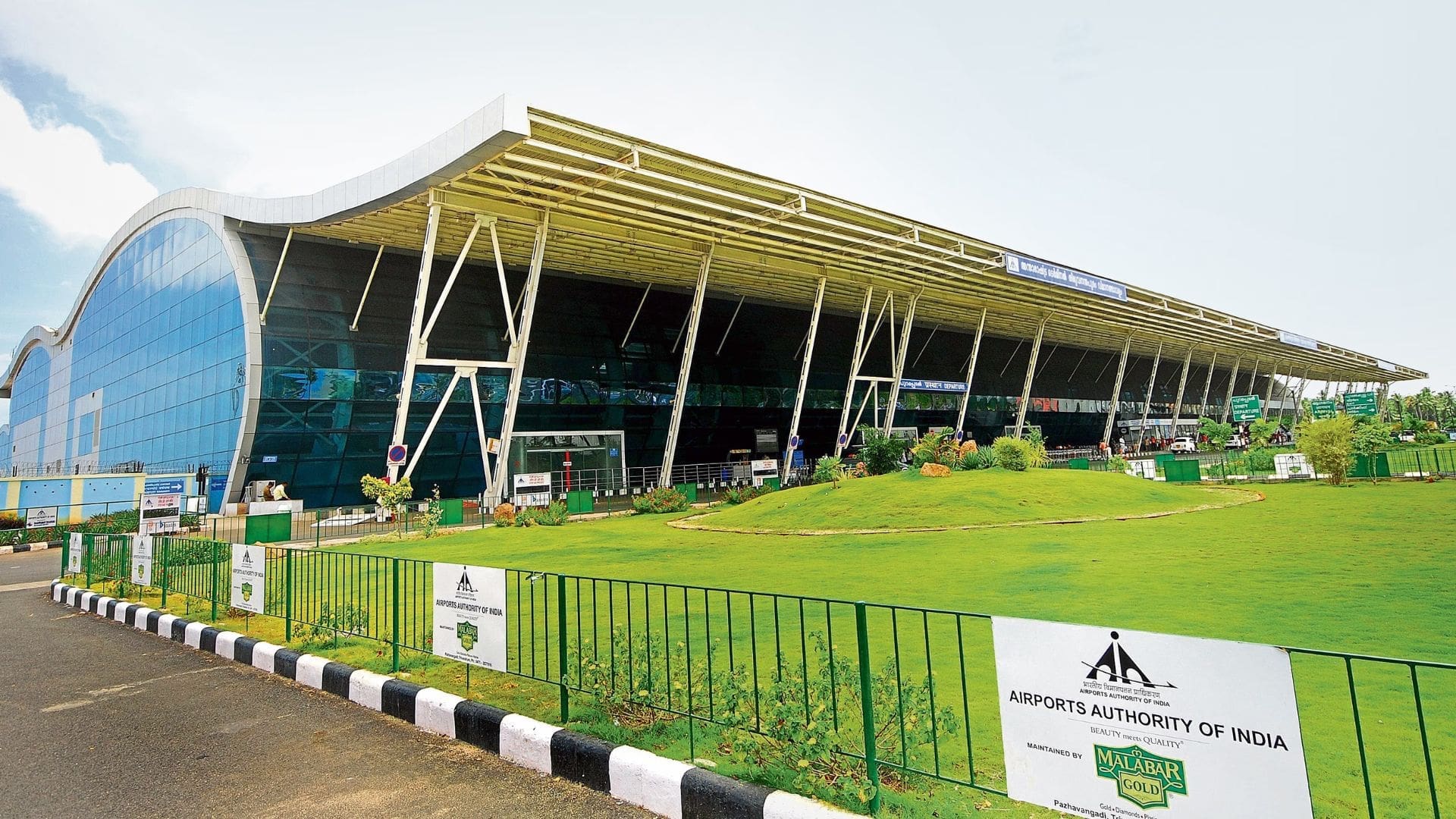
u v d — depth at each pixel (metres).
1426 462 29.44
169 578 10.25
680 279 38.81
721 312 43.62
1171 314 48.59
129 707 5.75
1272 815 2.30
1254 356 71.50
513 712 4.76
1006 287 40.12
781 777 3.55
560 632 4.68
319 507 30.05
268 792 4.07
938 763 3.45
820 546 13.69
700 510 25.86
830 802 3.30
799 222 28.28
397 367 30.77
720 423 42.06
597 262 34.50
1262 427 44.06
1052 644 2.83
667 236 30.59
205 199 31.30
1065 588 8.40
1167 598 7.65
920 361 53.78
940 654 5.85
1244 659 2.39
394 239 30.16
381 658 6.34
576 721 4.57
